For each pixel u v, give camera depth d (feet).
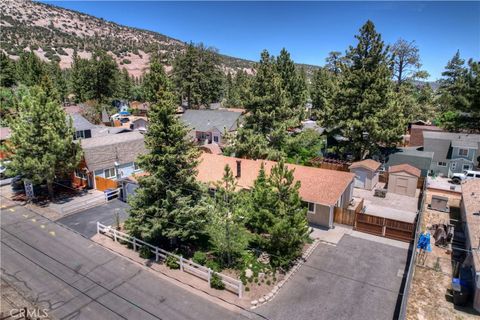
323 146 151.84
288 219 58.08
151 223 63.21
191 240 69.56
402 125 122.52
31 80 230.48
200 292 53.47
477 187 87.15
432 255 67.00
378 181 119.34
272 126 124.77
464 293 50.39
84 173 106.42
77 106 228.84
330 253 66.49
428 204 96.94
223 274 57.72
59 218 83.05
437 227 75.20
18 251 66.28
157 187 61.67
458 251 68.44
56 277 57.31
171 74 259.19
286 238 57.77
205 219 62.75
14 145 88.28
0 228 76.95
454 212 90.94
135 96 370.32
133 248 67.31
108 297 51.96
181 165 64.80
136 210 64.18
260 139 114.73
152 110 72.59
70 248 67.82
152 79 134.82
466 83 136.56
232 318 47.37
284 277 57.52
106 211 87.86
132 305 50.06
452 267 62.23
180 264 59.57
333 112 131.44
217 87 281.74
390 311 49.01
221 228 57.21
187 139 65.62
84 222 80.69
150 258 63.93
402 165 109.50
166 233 61.52
